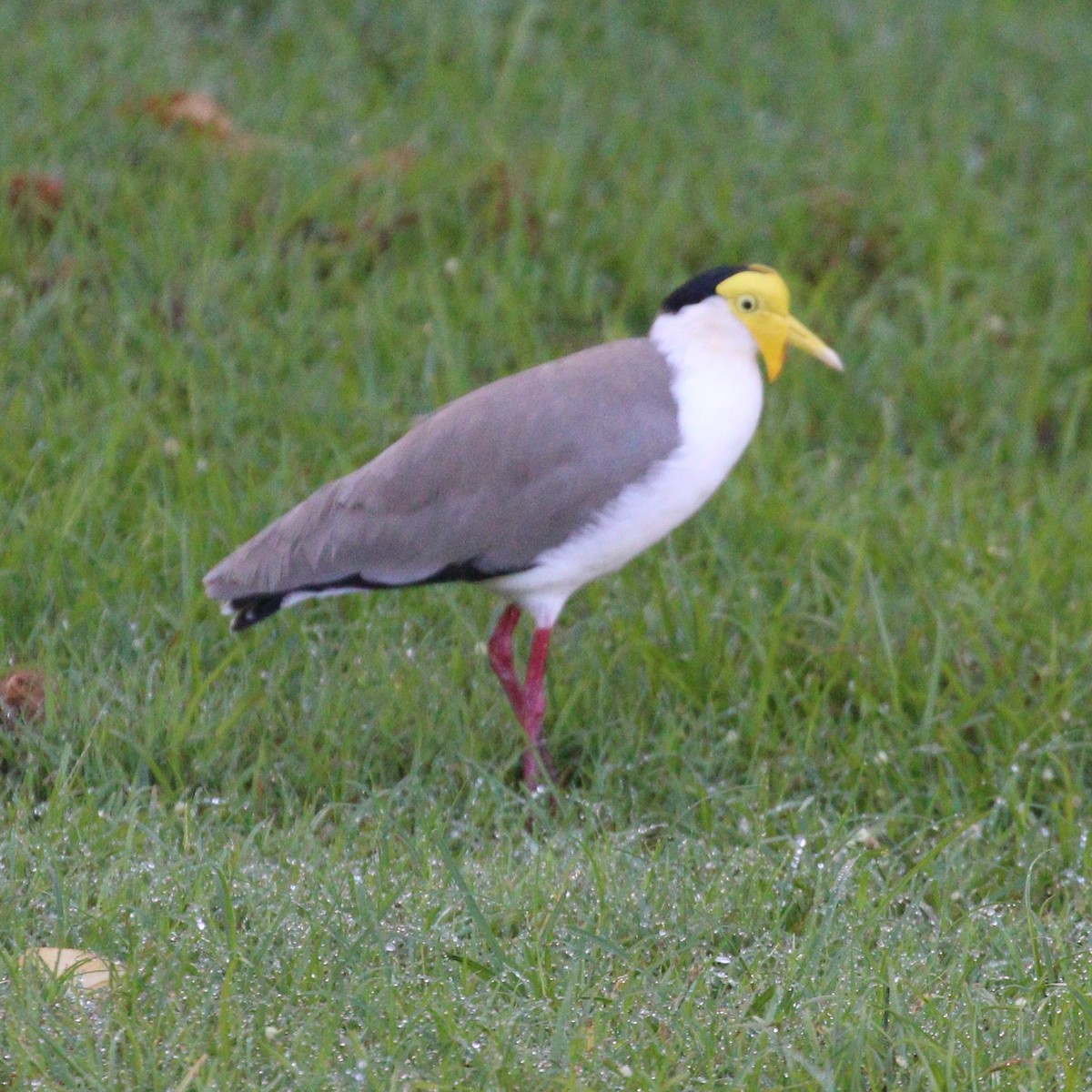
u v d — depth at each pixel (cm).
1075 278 1542
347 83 1722
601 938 775
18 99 1580
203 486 1170
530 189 1552
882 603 1144
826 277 1483
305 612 1103
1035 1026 742
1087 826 969
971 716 1054
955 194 1641
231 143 1570
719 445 982
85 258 1394
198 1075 675
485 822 952
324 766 971
